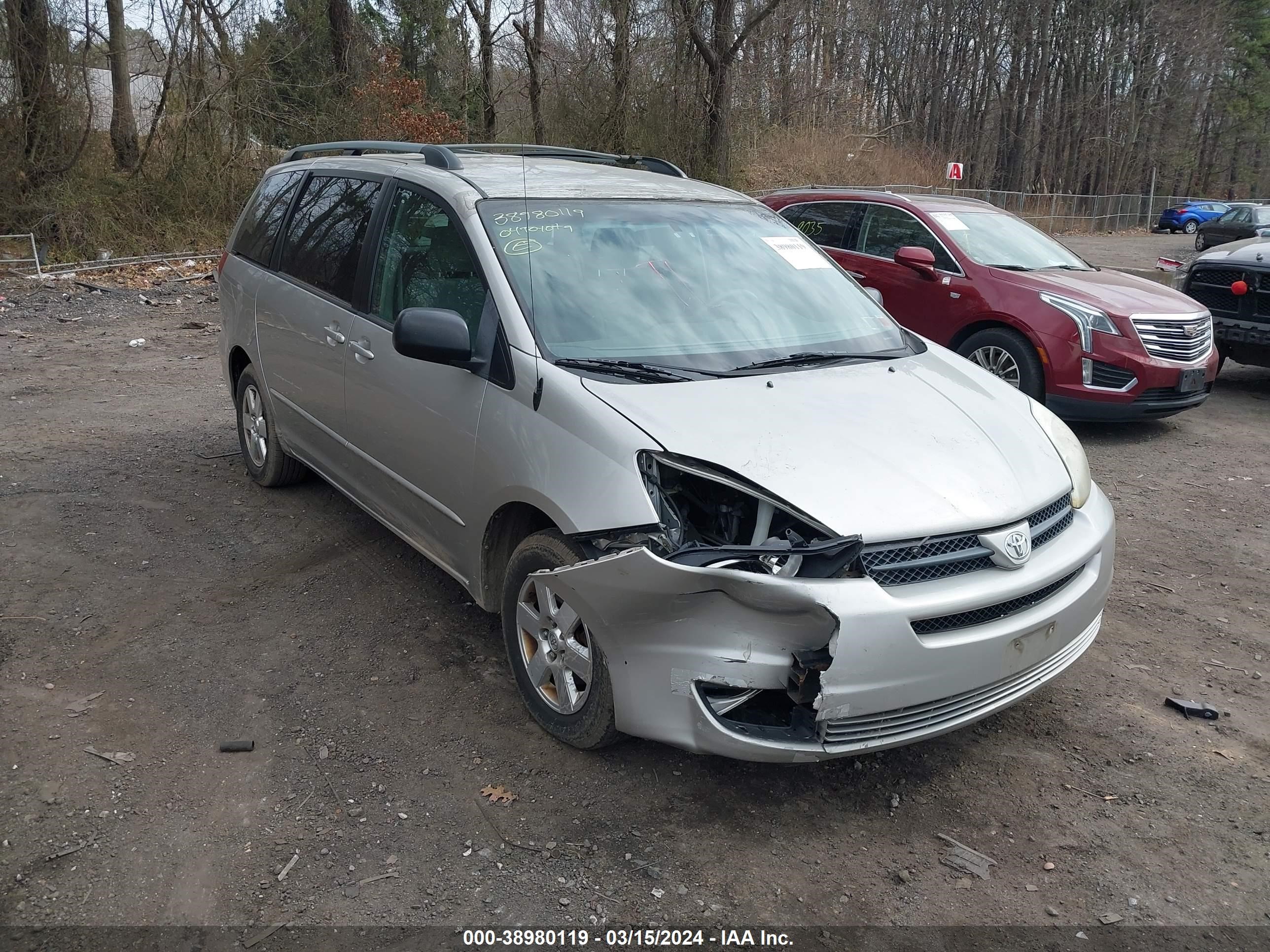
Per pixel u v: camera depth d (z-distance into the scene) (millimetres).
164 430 6941
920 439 3232
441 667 3893
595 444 3076
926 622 2857
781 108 34969
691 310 3838
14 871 2732
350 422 4453
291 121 19281
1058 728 3674
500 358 3492
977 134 51938
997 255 8414
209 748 3330
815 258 4531
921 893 2811
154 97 18812
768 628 2754
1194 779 3393
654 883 2793
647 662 2920
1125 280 8297
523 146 5215
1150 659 4234
